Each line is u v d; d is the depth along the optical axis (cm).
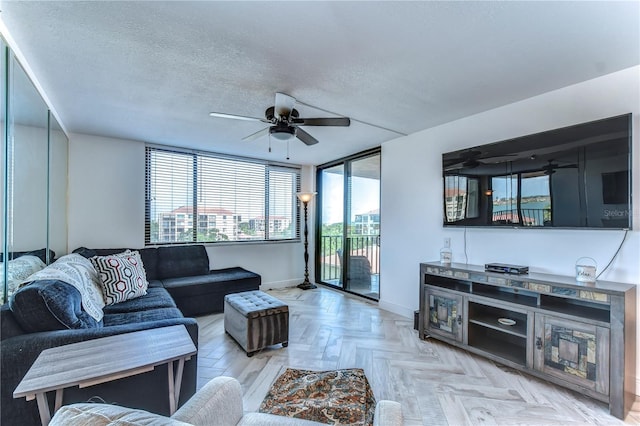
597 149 213
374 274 438
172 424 63
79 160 366
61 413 65
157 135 374
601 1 142
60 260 253
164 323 185
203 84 232
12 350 147
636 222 205
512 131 271
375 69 209
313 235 572
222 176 476
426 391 209
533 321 221
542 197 240
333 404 179
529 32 167
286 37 172
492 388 213
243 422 118
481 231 296
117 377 121
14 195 187
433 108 283
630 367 188
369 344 287
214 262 465
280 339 276
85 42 177
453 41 176
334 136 377
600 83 221
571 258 236
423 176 352
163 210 426
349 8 147
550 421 179
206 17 155
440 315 285
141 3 144
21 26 161
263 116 300
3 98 166
